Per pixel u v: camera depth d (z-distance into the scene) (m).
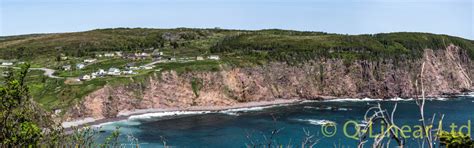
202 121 154.38
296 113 168.25
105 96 166.50
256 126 139.75
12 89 20.44
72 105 156.00
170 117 164.00
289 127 135.00
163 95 183.12
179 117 164.12
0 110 20.27
